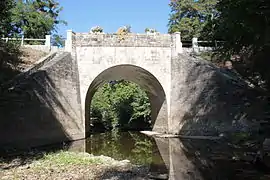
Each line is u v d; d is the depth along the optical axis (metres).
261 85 17.23
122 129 38.16
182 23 32.78
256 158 10.77
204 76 19.88
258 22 11.61
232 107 17.25
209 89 19.20
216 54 18.34
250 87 17.41
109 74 27.91
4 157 13.08
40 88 17.53
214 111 18.42
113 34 24.70
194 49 25.03
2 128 13.89
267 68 15.13
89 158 13.13
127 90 41.09
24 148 15.18
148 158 13.69
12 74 17.88
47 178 9.52
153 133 27.38
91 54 24.41
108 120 42.91
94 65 24.34
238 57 21.25
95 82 26.34
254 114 15.82
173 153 14.91
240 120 16.38
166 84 24.97
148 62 24.86
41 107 17.25
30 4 33.62
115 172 10.58
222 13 13.03
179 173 10.16
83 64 24.28
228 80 18.17
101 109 42.91
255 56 15.23
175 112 23.59
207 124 18.81
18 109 15.15
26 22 32.62
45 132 17.47
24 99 15.73
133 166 11.67
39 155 13.66
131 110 40.88
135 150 16.92
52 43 26.94
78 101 23.50
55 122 18.83
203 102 19.58
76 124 22.55
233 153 13.03
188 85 21.80
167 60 25.12
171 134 23.95
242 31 12.55
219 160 11.77
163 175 9.98
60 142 19.36
